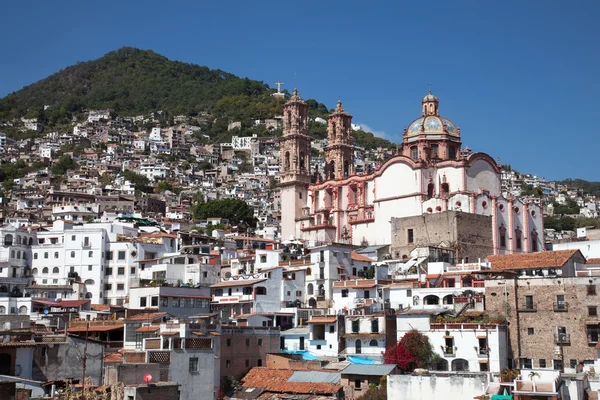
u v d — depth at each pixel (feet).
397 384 326.03
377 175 604.49
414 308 409.90
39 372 298.35
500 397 292.40
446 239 512.22
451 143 611.88
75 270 545.85
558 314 369.71
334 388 343.05
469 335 363.76
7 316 372.99
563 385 302.25
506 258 433.07
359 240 607.37
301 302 468.34
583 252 501.97
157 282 433.48
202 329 335.88
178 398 285.64
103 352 314.55
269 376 364.79
